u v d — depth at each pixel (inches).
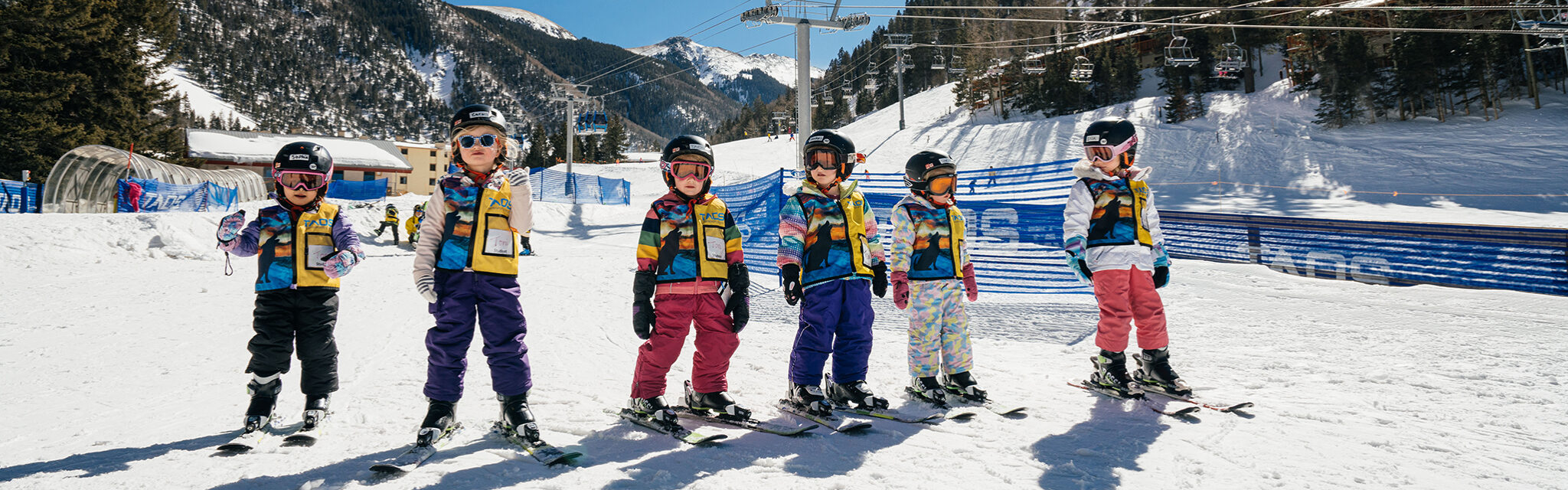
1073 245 154.9
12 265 475.8
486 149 120.5
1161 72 2551.7
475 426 128.4
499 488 95.5
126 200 834.2
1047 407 144.6
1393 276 383.9
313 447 116.3
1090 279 158.1
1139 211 156.3
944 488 96.7
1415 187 1226.6
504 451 111.9
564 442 120.2
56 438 123.3
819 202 142.2
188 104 7027.6
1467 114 1652.3
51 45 1190.3
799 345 139.9
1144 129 1863.9
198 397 158.1
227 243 125.9
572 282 408.5
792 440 121.4
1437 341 216.7
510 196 122.7
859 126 3218.5
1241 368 182.5
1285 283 356.8
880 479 100.5
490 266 118.4
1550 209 1003.3
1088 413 139.4
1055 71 2598.4
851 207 144.6
